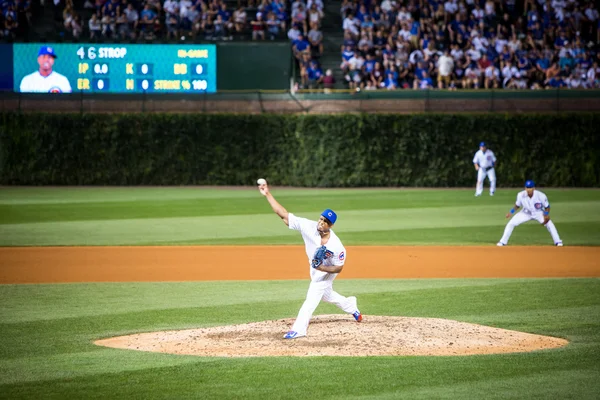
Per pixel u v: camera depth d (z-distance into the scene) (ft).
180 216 320.50
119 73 475.31
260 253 234.17
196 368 116.06
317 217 315.78
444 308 159.74
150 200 378.94
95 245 246.68
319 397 103.76
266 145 462.60
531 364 118.32
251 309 159.33
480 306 161.58
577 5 519.19
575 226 292.40
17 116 456.86
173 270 206.39
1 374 114.01
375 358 120.78
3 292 176.96
